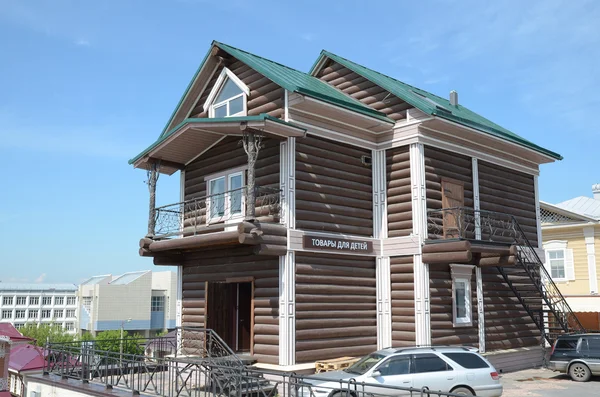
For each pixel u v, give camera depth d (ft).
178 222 57.11
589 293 98.94
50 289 309.63
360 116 55.72
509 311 66.49
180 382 50.55
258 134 49.85
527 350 66.44
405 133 58.75
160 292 288.10
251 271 53.42
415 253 56.24
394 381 39.04
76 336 226.17
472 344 59.88
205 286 57.88
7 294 295.89
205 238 50.80
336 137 56.39
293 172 51.78
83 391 45.88
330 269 53.83
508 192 70.33
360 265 57.26
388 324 57.41
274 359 49.49
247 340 59.31
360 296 56.49
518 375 61.11
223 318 58.23
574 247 101.86
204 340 52.31
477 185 64.69
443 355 40.78
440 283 57.77
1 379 80.18
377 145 60.64
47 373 53.42
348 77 65.87
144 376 53.36
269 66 59.21
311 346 50.78
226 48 57.77
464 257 53.26
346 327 54.34
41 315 304.09
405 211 57.82
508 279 65.26
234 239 48.60
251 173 48.88
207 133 55.11
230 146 57.16
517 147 68.80
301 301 50.65
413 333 55.52
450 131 60.85
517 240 65.36
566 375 60.75
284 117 52.70
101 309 266.16
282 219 50.96
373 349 56.44
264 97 55.21
